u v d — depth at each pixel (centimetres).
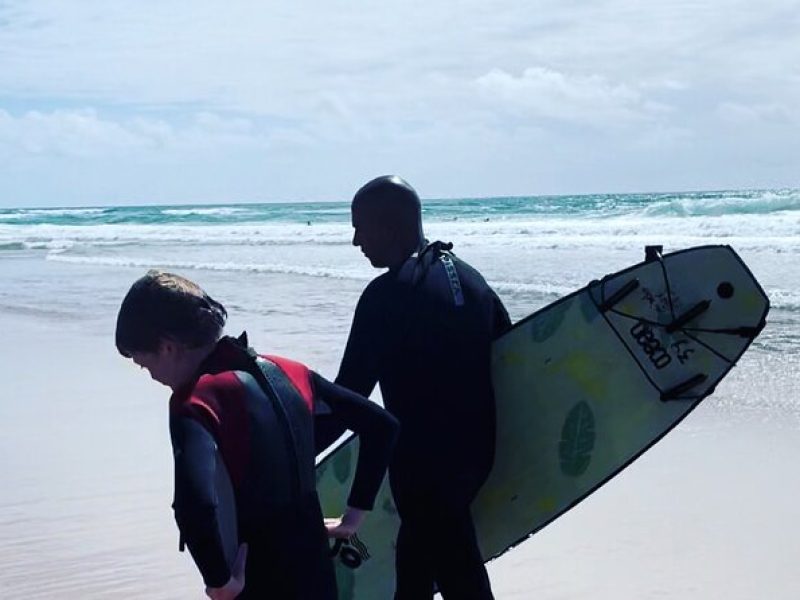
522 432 328
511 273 1612
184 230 4409
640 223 3047
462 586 304
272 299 1392
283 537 223
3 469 623
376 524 340
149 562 466
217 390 219
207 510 200
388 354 306
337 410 244
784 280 1359
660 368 326
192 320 224
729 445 604
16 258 2709
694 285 328
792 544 451
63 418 752
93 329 1205
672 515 496
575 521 497
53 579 448
